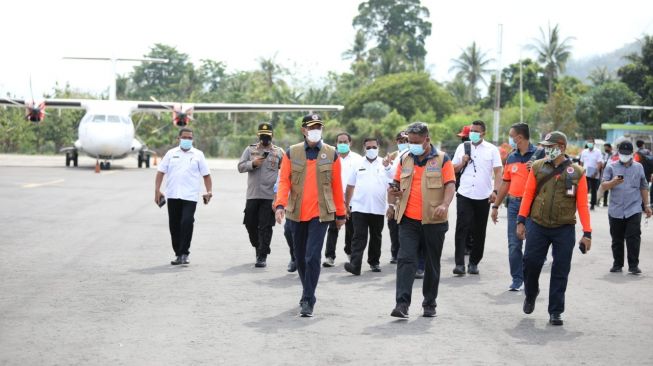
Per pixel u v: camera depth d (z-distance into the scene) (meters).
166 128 72.81
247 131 78.19
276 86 83.56
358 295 8.66
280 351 6.14
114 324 6.99
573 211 7.28
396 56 92.56
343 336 6.68
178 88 95.25
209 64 98.06
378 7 114.75
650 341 6.65
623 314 7.80
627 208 10.48
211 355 5.99
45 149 71.12
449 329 7.02
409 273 7.39
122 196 22.06
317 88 86.62
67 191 23.42
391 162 10.22
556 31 85.44
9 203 19.39
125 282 9.19
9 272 9.75
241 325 7.05
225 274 9.92
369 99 76.00
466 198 10.16
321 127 7.66
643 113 62.28
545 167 7.35
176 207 10.63
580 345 6.48
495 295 8.82
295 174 7.64
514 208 9.21
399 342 6.48
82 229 14.48
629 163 10.50
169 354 6.00
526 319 7.52
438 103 76.62
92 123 34.88
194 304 7.97
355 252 10.07
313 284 7.54
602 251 13.02
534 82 84.06
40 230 14.21
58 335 6.54
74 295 8.33
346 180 10.50
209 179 10.73
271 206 10.53
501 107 83.69
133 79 101.38
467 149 10.20
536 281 7.52
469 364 5.83
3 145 69.00
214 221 16.53
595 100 63.84
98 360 5.79
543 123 62.25
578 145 57.97
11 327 6.80
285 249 12.48
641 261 11.98
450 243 13.88
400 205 7.49
